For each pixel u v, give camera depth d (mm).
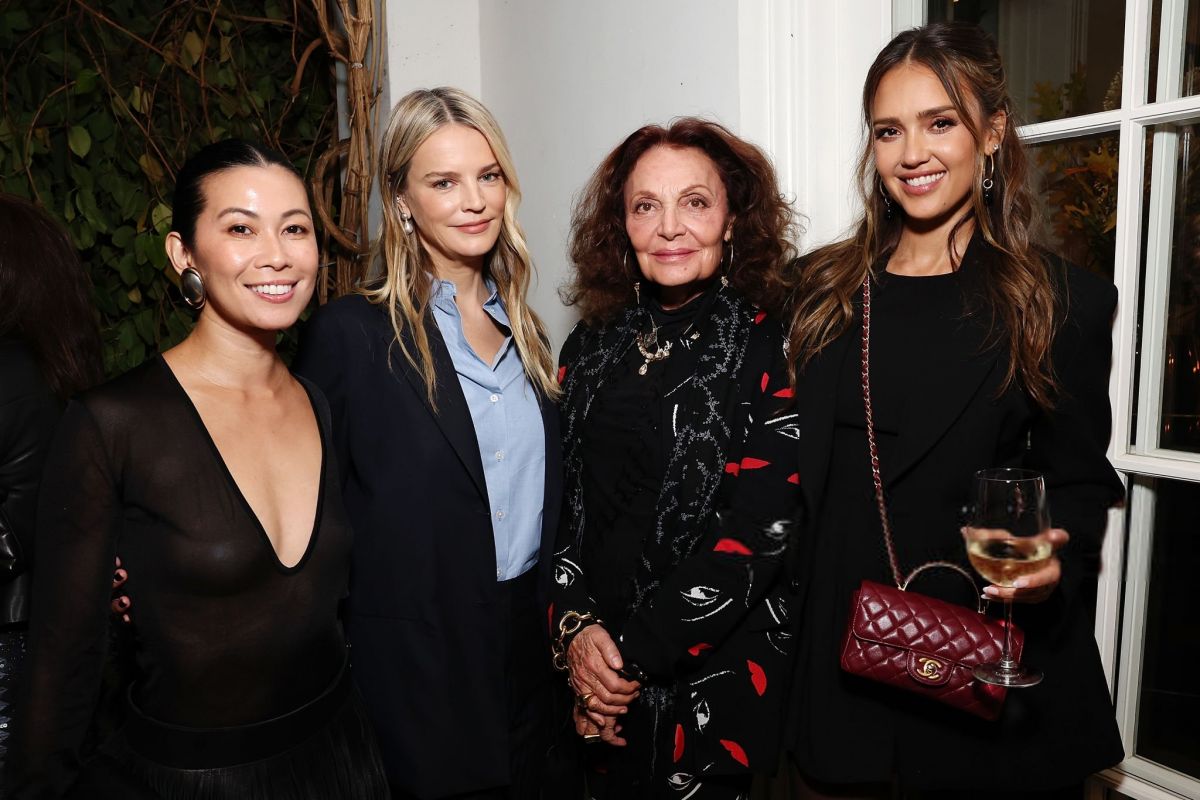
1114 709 1404
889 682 1297
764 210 1576
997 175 1360
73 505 1158
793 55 1808
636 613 1486
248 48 2553
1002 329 1309
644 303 1656
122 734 1234
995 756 1331
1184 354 1432
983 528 1166
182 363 1260
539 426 1657
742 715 1479
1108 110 1472
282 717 1241
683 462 1493
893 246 1493
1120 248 1458
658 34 1987
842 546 1409
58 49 2275
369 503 1523
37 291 1491
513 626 1610
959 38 1317
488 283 1706
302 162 2648
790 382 1482
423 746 1523
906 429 1347
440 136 1533
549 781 1743
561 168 2332
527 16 2379
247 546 1200
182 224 1238
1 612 1423
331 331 1543
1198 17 1362
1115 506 1497
